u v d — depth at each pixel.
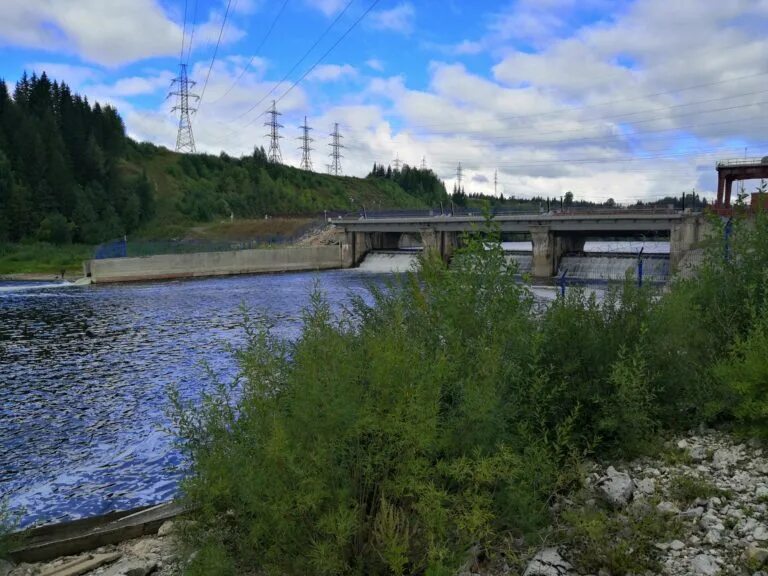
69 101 149.75
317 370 5.67
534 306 9.73
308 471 4.84
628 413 7.63
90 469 13.77
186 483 5.63
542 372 7.94
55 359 25.36
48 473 13.57
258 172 176.38
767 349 7.43
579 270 56.38
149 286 55.78
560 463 7.32
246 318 9.34
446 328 7.48
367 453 5.25
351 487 5.15
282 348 6.90
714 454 7.22
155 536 8.22
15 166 111.19
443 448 5.70
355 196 199.88
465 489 5.79
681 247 51.25
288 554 5.03
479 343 7.30
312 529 4.98
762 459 6.86
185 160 170.00
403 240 93.81
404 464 5.19
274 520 4.82
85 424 17.02
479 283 8.32
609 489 6.43
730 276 10.00
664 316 9.00
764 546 5.07
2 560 7.64
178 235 104.19
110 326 33.72
